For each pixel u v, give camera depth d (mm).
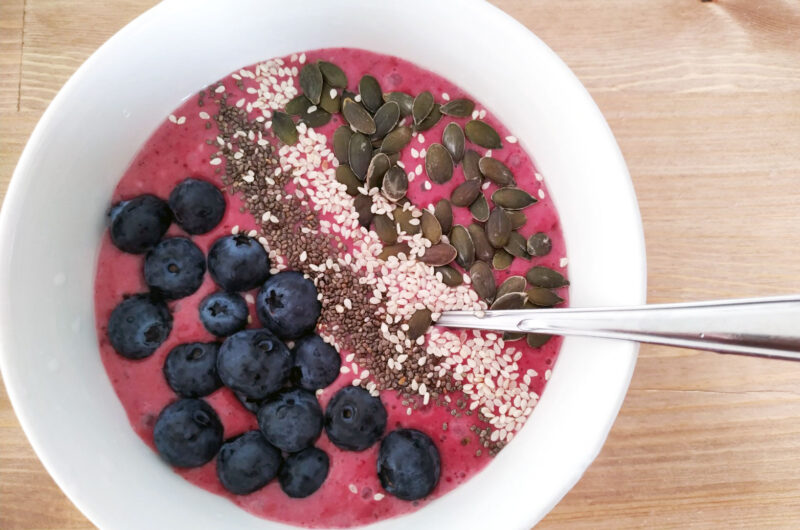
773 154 272
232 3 228
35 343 221
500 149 250
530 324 223
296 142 248
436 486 242
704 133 272
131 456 234
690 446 269
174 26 228
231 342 236
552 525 267
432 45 241
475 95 250
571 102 228
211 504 238
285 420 234
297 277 241
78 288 236
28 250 220
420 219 248
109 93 229
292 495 238
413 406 243
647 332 200
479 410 245
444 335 246
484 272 247
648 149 271
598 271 234
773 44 273
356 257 247
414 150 250
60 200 227
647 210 271
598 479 268
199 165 246
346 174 248
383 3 232
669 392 270
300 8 234
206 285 245
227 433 241
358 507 241
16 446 263
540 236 247
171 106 244
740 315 187
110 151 238
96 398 234
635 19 272
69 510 262
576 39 271
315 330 244
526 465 233
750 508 268
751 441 269
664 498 268
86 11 267
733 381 270
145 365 242
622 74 271
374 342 244
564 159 239
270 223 246
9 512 261
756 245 271
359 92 249
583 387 227
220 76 246
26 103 265
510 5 270
